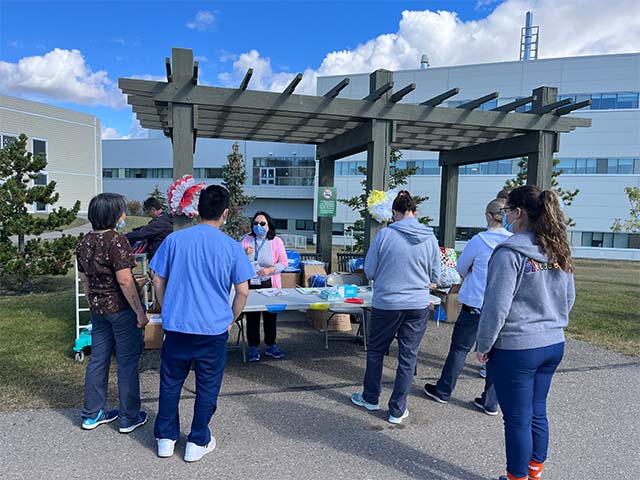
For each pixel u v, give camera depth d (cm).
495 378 229
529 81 2225
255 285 479
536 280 217
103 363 298
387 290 312
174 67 462
